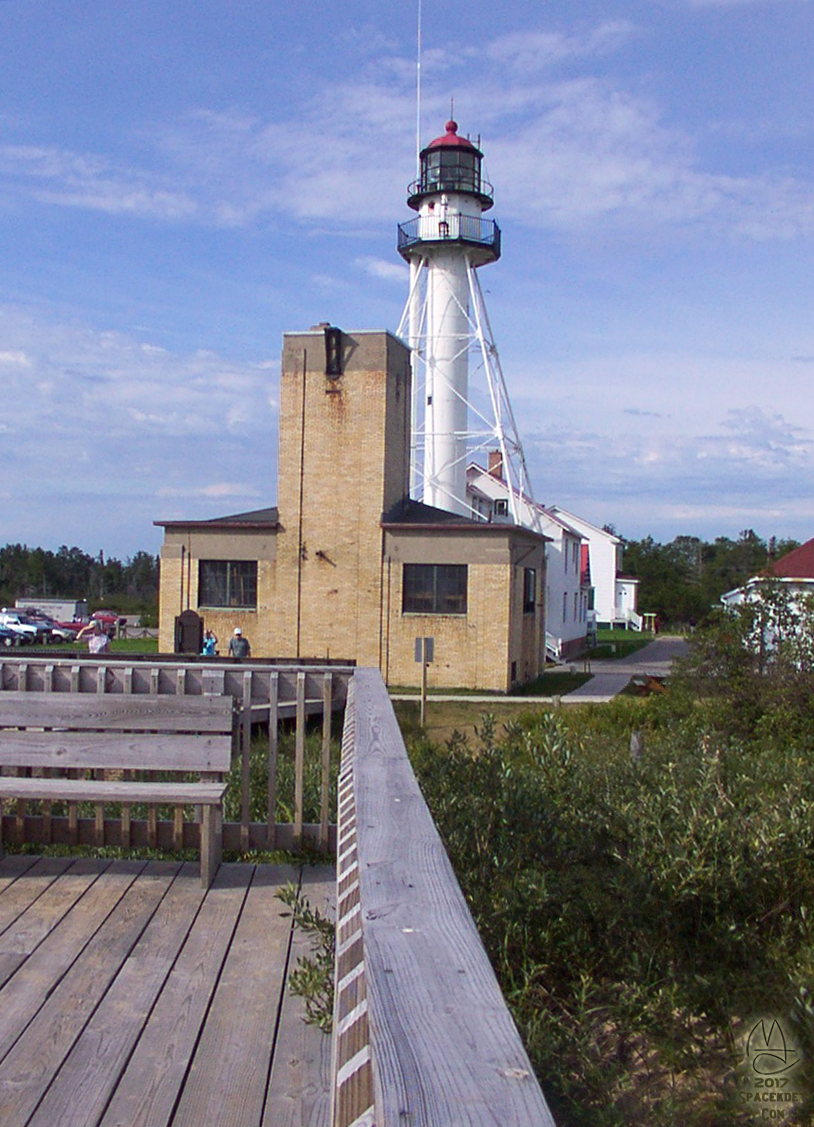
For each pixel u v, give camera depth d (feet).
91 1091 11.75
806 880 19.94
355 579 100.32
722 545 364.38
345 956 7.63
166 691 21.59
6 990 14.40
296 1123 11.14
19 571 330.13
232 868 20.18
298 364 101.60
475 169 123.34
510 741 26.55
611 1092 13.99
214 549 103.19
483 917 16.40
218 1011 13.85
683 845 19.26
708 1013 16.84
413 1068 4.64
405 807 9.93
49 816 20.85
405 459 108.37
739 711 49.70
